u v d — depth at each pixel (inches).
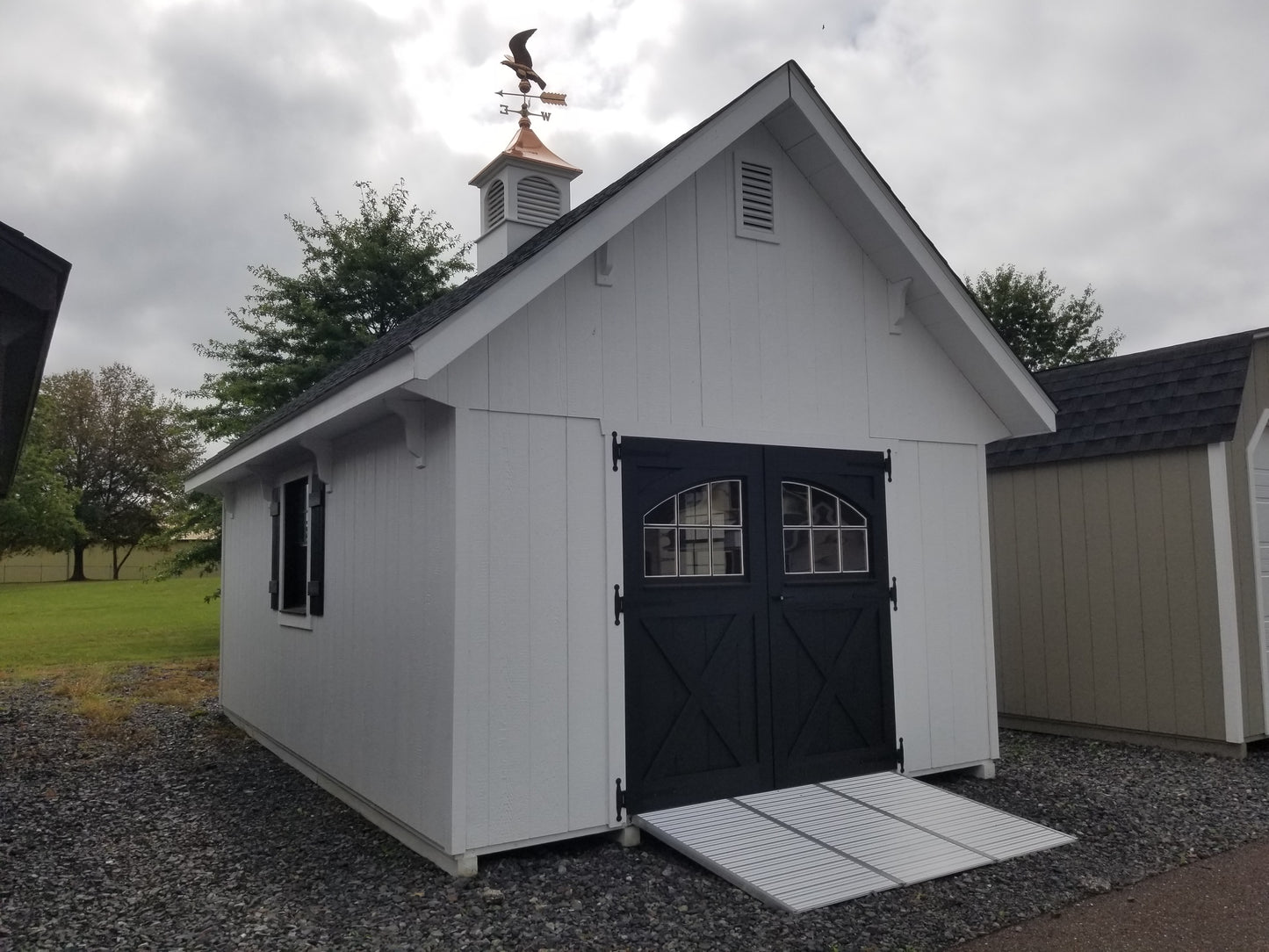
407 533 206.5
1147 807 229.1
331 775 251.1
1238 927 155.1
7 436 185.6
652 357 213.3
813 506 239.3
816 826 197.3
